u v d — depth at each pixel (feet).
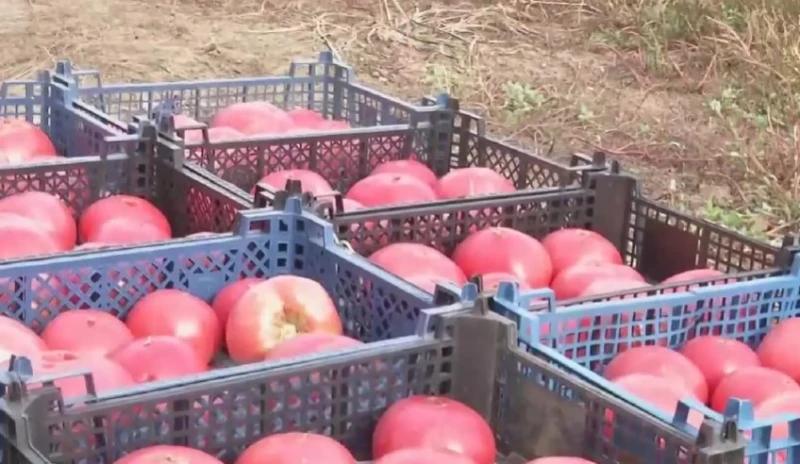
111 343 6.12
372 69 14.39
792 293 6.75
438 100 8.35
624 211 7.50
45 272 6.40
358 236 6.97
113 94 8.51
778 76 13.53
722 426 5.31
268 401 5.63
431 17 16.43
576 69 14.79
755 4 15.15
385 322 6.38
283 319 6.32
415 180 7.47
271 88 9.08
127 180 7.44
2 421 5.22
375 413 5.80
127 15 15.83
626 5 16.49
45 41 14.29
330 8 16.67
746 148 11.50
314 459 5.36
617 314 6.32
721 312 6.59
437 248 7.15
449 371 5.89
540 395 5.76
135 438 5.44
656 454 5.46
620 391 5.61
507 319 5.85
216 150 7.66
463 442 5.61
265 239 6.73
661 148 12.00
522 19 16.70
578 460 5.43
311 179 7.45
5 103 8.27
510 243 6.96
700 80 14.46
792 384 6.15
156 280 6.59
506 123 12.62
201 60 14.17
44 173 7.27
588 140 12.28
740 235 7.07
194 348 6.19
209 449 5.56
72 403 5.35
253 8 16.57
